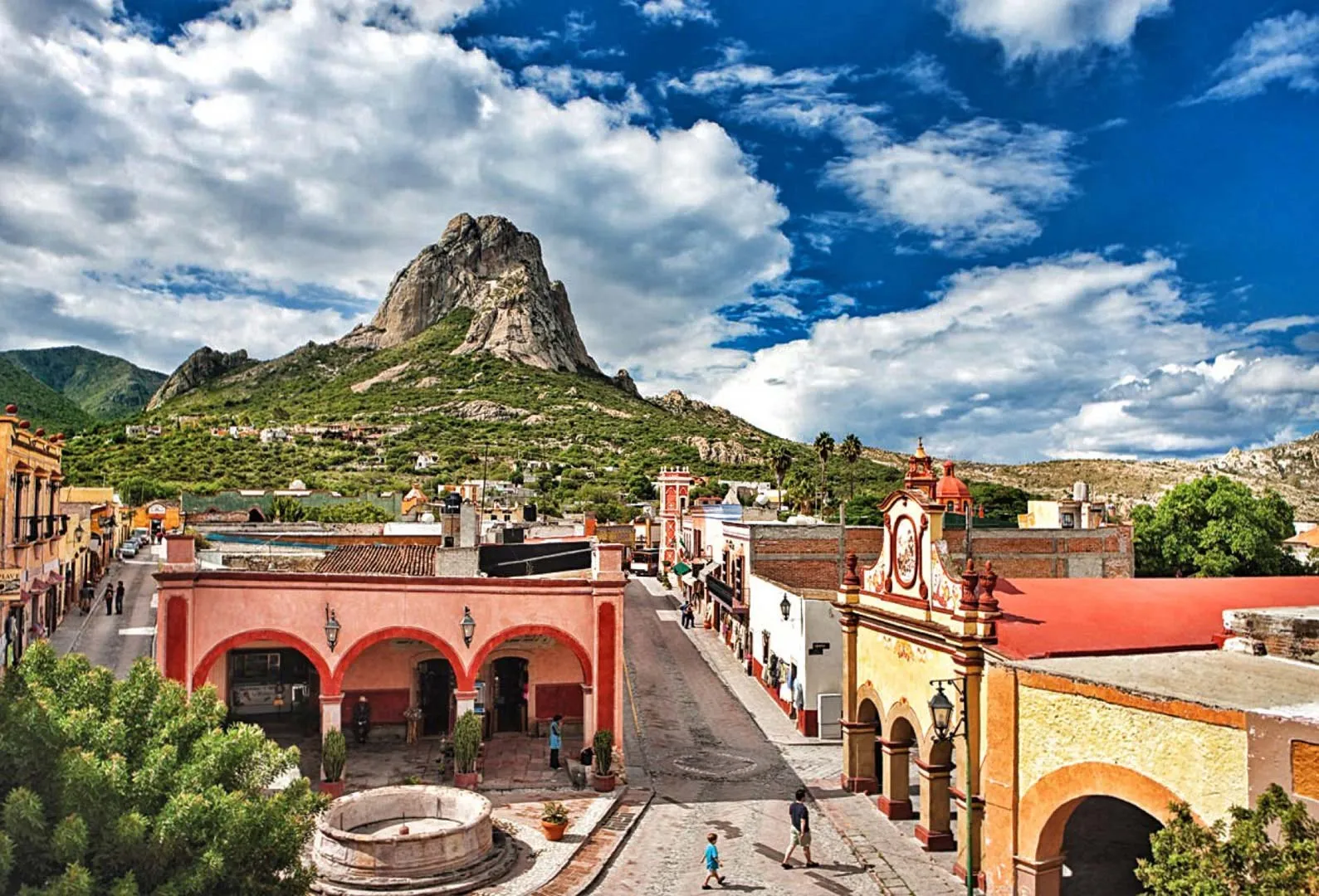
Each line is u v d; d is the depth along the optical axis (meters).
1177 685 15.59
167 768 12.85
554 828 22.31
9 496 26.62
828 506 81.00
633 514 98.38
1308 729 12.64
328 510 80.44
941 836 22.05
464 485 97.62
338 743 24.73
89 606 44.81
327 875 19.50
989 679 18.81
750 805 25.66
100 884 11.63
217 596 25.66
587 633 27.27
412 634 26.33
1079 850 20.28
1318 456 145.88
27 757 11.87
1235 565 51.00
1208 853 10.53
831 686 33.12
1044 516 53.28
